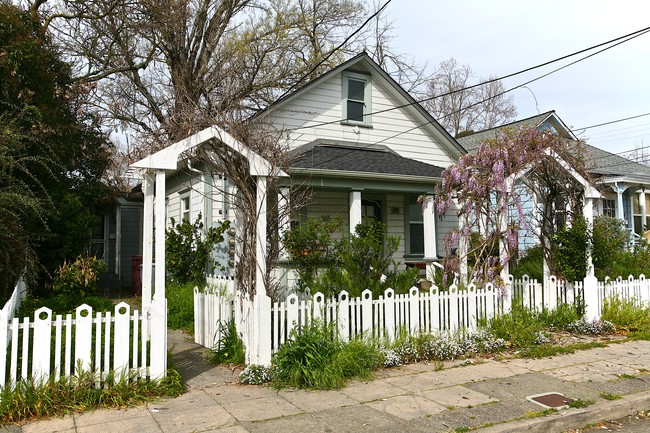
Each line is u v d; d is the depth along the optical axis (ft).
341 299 23.63
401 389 20.25
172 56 66.08
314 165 39.50
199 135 21.38
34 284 35.53
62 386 17.48
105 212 62.28
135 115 70.23
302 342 21.12
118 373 18.62
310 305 22.70
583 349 27.37
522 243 46.01
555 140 31.99
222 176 25.41
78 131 47.24
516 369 23.39
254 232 22.85
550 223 33.60
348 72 49.01
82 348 18.07
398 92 50.44
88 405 17.48
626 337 30.32
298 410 17.70
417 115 51.62
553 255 32.78
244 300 22.77
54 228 41.88
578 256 31.81
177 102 24.89
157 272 19.86
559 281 32.45
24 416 16.44
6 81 36.50
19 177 37.22
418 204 51.70
